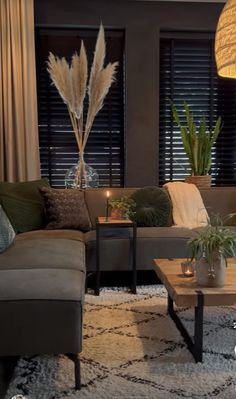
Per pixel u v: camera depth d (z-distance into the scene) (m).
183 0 4.10
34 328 1.60
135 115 4.20
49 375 1.74
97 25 4.08
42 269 1.98
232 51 2.11
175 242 3.00
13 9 3.81
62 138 4.28
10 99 3.88
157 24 4.13
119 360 1.87
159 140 4.39
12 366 1.77
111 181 4.37
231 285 1.93
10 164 3.93
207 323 2.29
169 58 4.33
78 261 2.26
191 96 4.38
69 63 4.21
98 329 2.22
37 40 4.16
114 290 2.94
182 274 2.12
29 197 3.45
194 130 3.95
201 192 3.75
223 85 4.38
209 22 4.19
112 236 3.01
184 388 1.63
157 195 3.47
